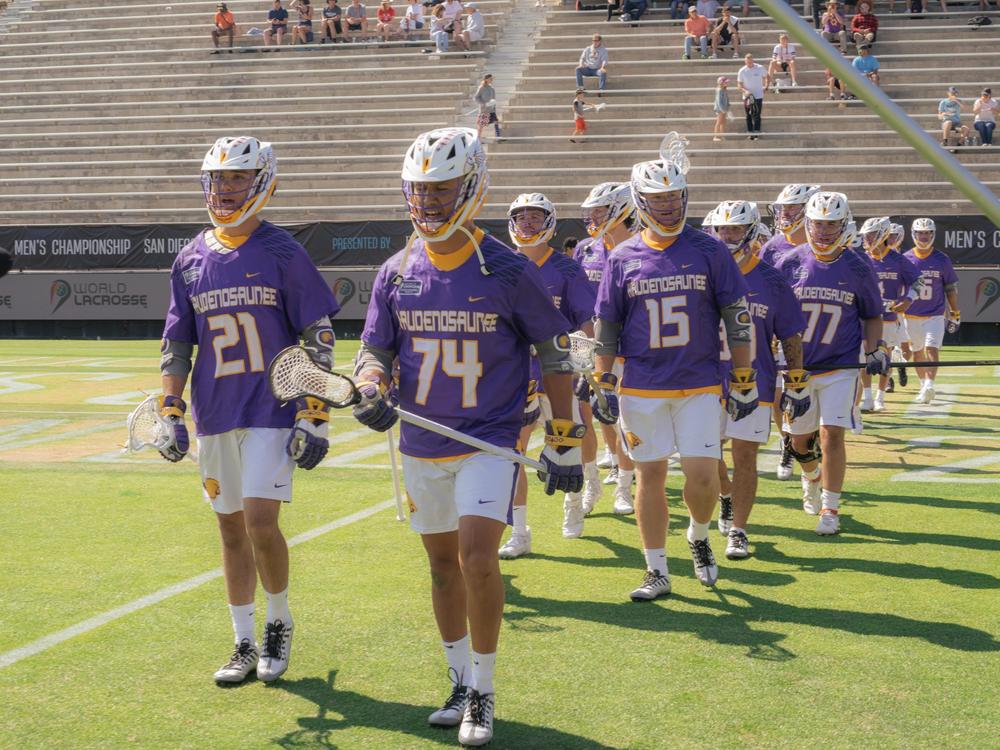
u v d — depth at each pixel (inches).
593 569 252.7
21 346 882.1
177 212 1058.1
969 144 995.9
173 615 216.8
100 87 1229.1
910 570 248.4
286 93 1173.7
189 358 185.3
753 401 229.9
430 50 1200.2
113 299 951.6
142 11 1349.7
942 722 163.2
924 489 338.3
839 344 283.1
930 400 535.8
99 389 609.0
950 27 1109.1
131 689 179.2
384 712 169.8
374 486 348.5
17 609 220.8
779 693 175.0
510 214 281.1
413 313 162.1
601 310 229.6
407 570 247.8
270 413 176.9
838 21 1098.7
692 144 1032.8
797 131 1033.5
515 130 1079.6
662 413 227.5
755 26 1151.6
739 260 262.4
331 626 209.3
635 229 323.9
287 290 179.5
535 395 264.7
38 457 403.5
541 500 333.7
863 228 521.7
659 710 168.7
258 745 157.8
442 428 156.7
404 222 904.9
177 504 321.7
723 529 287.4
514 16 1259.8
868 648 195.9
